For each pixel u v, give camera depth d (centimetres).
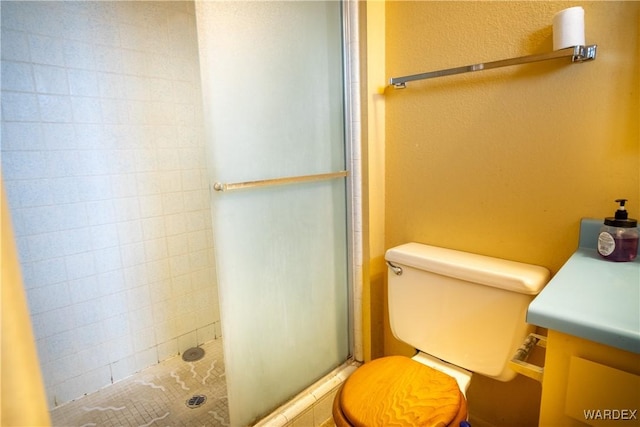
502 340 106
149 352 190
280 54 119
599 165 99
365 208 146
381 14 137
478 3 115
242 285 118
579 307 65
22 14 138
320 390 145
